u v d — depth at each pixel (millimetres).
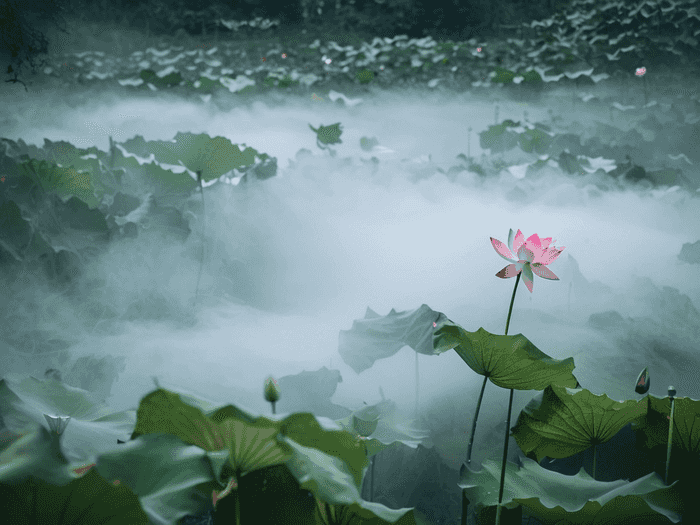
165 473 4621
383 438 5473
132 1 37312
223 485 4680
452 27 37812
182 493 4578
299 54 29766
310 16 38594
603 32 27734
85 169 7730
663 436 5254
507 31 35281
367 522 4824
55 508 4531
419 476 5742
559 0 33875
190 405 4590
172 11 38438
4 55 13961
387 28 37406
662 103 18297
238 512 4711
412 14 37812
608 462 5703
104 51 32656
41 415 5047
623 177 10445
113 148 8211
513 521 5141
